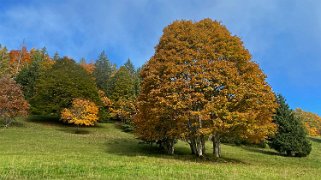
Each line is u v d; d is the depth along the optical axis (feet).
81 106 218.18
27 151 123.24
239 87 98.53
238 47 109.29
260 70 108.88
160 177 59.06
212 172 69.46
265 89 104.27
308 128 316.60
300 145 157.28
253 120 97.09
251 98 99.09
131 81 286.66
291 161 140.36
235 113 95.35
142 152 137.28
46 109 229.86
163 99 97.55
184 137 109.29
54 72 248.11
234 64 106.83
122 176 59.41
